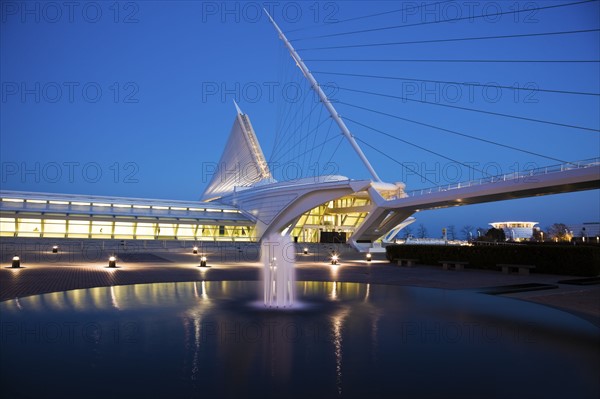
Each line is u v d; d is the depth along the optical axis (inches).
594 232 4303.6
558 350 290.0
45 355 270.2
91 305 450.6
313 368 248.7
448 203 1772.9
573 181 1234.0
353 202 2613.2
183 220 2517.2
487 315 412.2
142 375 234.8
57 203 2300.7
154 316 394.3
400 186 2154.3
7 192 2255.2
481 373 243.1
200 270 884.6
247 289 590.2
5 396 204.4
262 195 2620.6
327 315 406.0
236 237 2723.9
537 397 209.6
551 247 870.4
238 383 223.8
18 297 498.3
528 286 634.8
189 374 236.8
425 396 209.5
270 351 281.7
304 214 2669.8
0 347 287.1
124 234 2442.2
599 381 231.9
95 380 226.7
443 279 767.7
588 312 430.9
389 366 253.6
